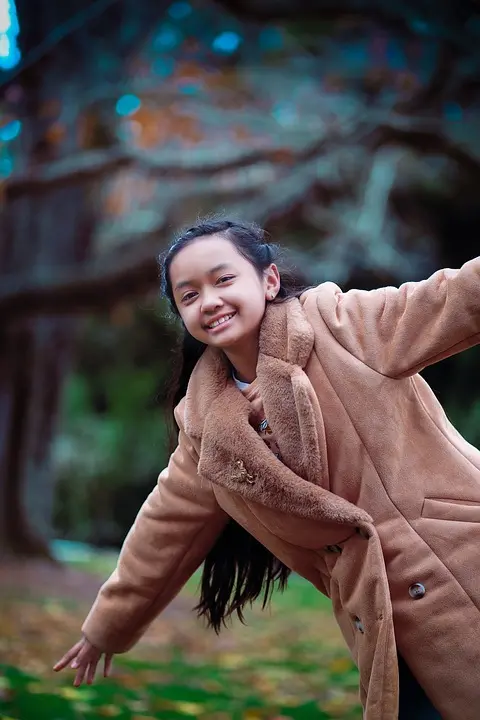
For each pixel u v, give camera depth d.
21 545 11.23
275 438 2.39
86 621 2.86
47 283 9.27
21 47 8.03
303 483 2.27
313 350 2.40
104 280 9.15
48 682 4.64
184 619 7.92
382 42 9.01
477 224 14.57
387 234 13.70
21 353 11.50
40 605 8.05
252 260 2.46
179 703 4.32
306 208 10.31
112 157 8.83
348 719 4.15
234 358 2.53
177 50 9.38
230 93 9.80
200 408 2.47
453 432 2.49
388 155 10.85
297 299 2.52
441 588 2.26
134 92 9.26
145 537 2.73
